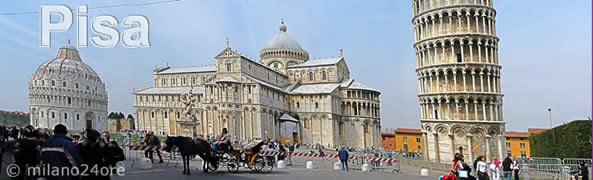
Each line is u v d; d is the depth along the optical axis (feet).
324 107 457.68
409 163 224.74
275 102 444.14
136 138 302.86
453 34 238.27
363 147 469.16
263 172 124.98
